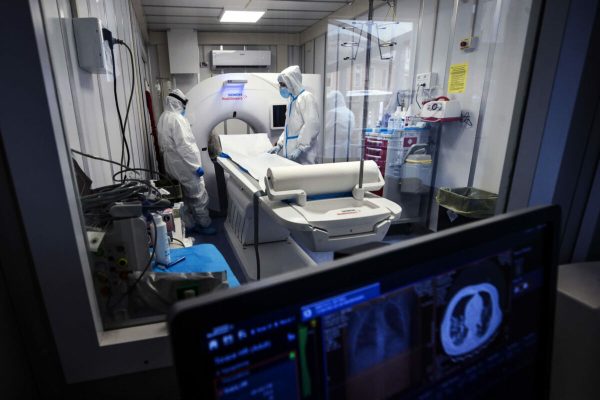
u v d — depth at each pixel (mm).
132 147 2504
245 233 2477
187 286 770
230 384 309
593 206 811
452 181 3045
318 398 361
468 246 426
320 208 1399
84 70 1210
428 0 3109
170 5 3953
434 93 3105
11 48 530
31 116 559
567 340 672
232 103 3770
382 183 1509
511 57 2383
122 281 780
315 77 4168
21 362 643
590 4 700
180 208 2100
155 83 5430
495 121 2557
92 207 848
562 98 746
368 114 3842
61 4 962
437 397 448
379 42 3627
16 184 577
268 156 2736
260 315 311
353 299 361
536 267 513
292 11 4324
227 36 5465
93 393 715
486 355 483
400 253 375
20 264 617
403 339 406
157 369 735
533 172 810
